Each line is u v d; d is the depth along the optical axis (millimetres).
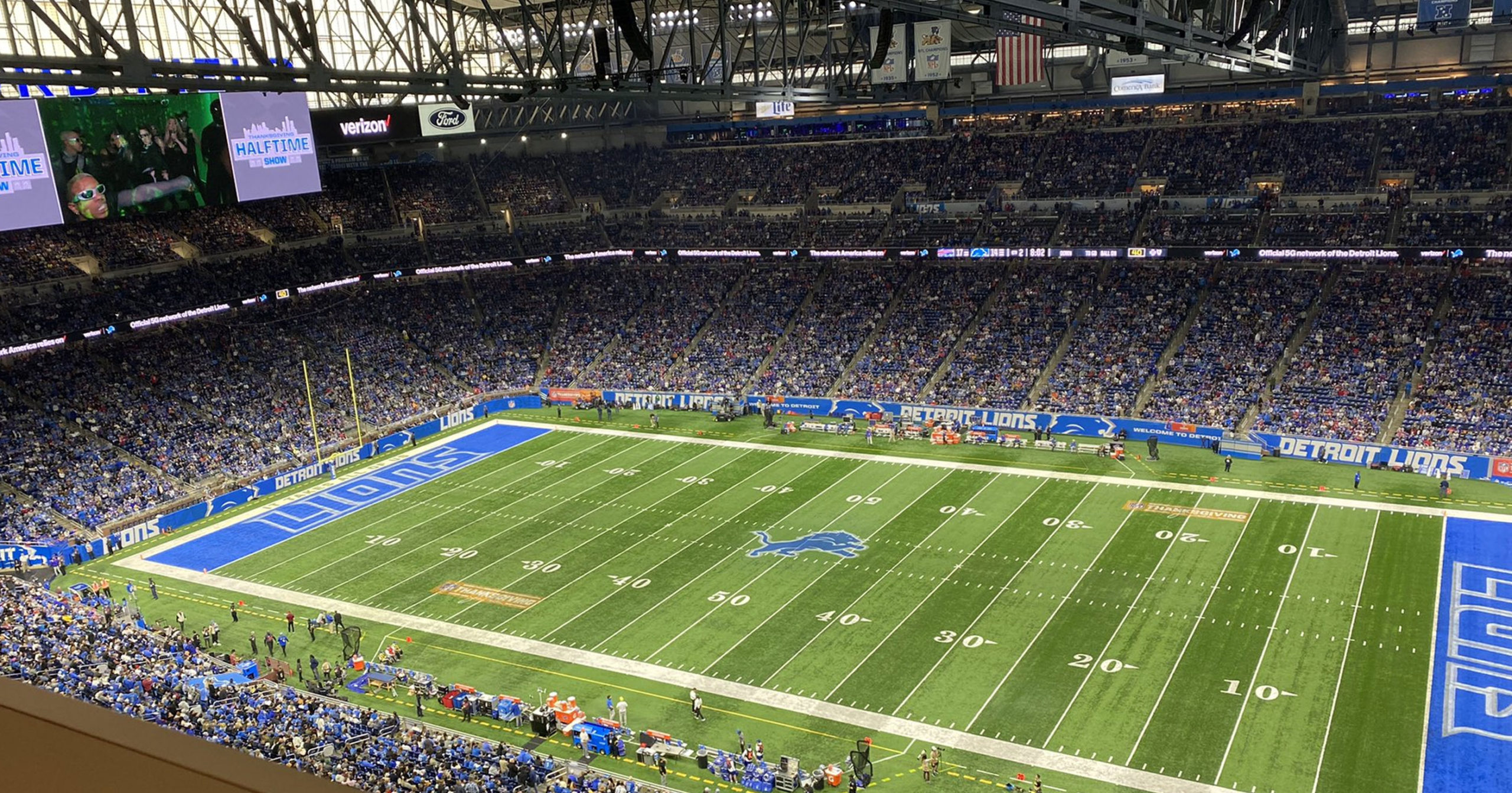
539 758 35625
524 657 43969
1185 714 37094
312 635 46719
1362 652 40688
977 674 40562
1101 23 33062
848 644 43500
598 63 40594
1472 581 46250
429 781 32156
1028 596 46781
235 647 46094
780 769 34500
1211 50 39656
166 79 29438
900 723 37656
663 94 46812
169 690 37656
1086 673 40188
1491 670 39094
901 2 33406
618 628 46031
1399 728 35688
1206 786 33094
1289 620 43406
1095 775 33969
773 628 45250
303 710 37688
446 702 40406
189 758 2848
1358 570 47781
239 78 31484
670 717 38938
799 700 39562
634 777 35406
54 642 41312
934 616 45406
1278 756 34438
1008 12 32875
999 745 35969
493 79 38625
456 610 48656
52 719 2961
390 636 46438
